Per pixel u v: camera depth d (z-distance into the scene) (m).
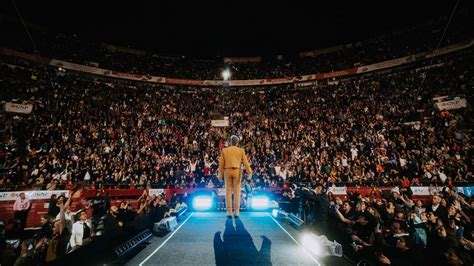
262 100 31.80
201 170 17.81
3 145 16.88
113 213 7.25
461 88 22.02
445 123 19.20
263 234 6.64
